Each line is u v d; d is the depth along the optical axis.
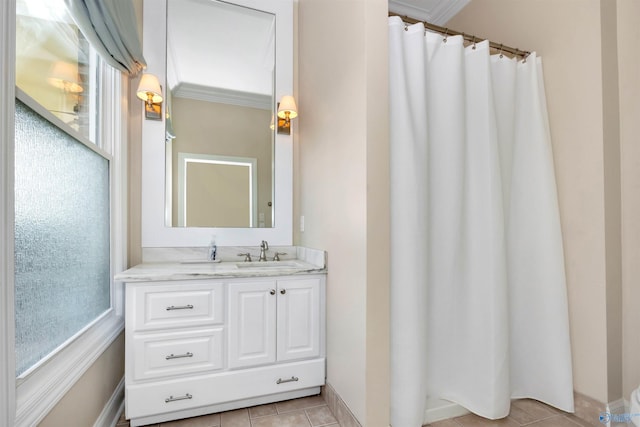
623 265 1.58
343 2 1.58
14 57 0.80
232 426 1.50
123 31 1.46
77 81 1.37
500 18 2.08
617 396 1.53
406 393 1.38
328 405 1.69
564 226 1.70
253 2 2.26
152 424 1.50
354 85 1.46
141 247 1.97
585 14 1.61
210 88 2.17
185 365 1.52
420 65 1.48
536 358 1.69
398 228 1.42
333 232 1.68
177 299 1.52
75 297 1.25
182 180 2.07
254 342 1.63
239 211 2.19
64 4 1.23
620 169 1.60
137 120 1.96
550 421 1.56
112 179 1.68
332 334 1.68
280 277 1.69
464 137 1.59
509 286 1.72
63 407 1.05
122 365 1.70
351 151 1.48
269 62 2.30
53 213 1.09
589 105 1.59
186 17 2.12
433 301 1.55
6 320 0.75
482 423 1.54
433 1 2.47
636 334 1.54
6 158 0.76
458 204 1.56
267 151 2.28
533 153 1.71
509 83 1.71
